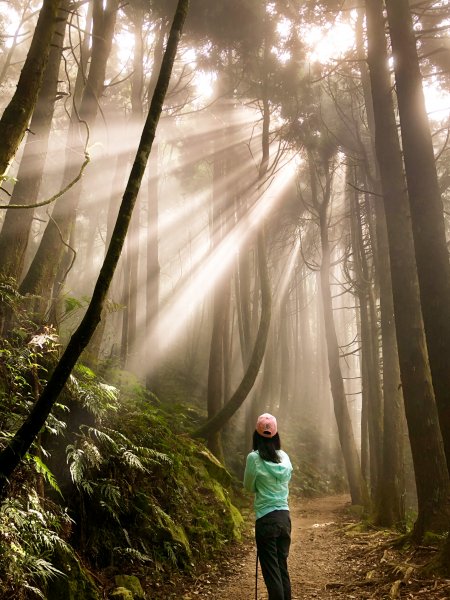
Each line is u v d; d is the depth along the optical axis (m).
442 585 4.96
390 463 11.14
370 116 13.45
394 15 6.81
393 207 8.37
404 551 6.91
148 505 6.35
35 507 3.92
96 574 4.97
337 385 15.25
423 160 6.33
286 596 4.12
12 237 7.08
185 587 5.86
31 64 5.28
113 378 7.93
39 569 3.65
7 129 4.98
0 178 4.70
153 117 3.03
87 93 9.43
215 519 8.33
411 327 7.96
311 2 11.81
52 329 5.34
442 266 6.04
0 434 3.88
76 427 5.57
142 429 6.98
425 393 7.70
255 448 4.57
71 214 8.18
